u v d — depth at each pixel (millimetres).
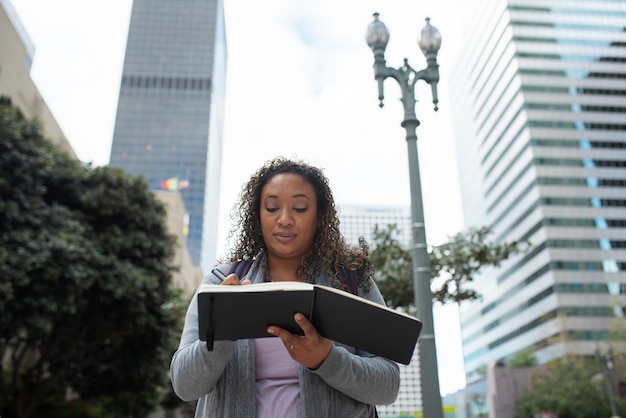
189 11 140000
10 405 13945
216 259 2076
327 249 1894
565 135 70875
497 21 82688
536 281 67500
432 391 5859
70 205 14117
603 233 66500
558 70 74438
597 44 77812
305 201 1849
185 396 1578
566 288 63125
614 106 74000
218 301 1368
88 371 15938
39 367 13859
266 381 1641
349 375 1508
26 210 11781
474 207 90500
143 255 14562
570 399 32594
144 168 123938
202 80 133125
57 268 11328
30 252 11094
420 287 6285
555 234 65875
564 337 49062
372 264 2004
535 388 36031
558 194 67750
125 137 126438
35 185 12445
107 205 14109
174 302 15039
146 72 132750
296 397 1607
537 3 78375
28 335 12664
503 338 76250
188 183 123188
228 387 1592
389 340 1524
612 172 70188
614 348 33844
